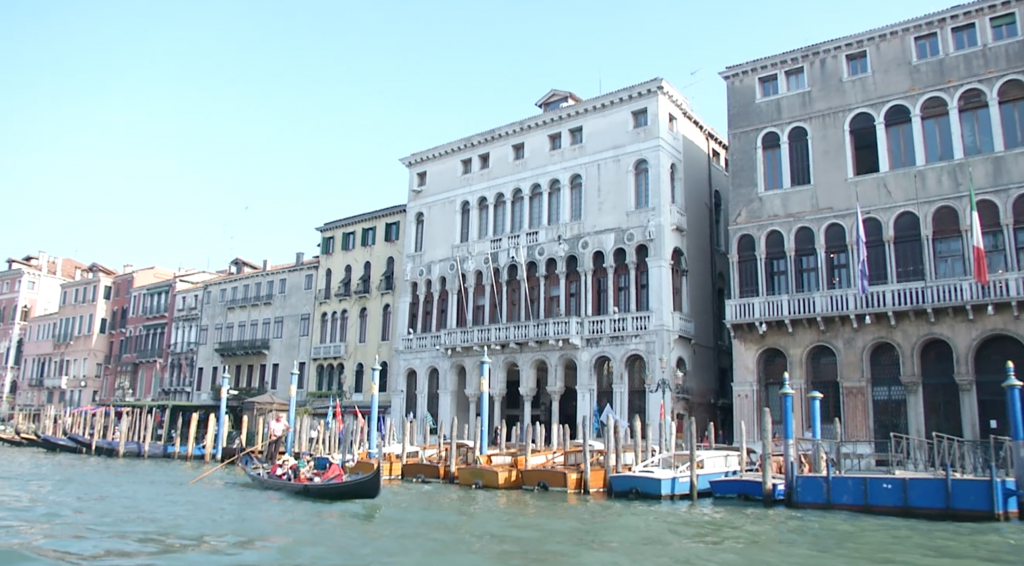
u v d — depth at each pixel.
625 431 27.56
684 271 31.48
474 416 34.78
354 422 37.97
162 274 62.78
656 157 30.98
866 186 25.94
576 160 33.59
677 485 21.16
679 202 31.80
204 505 20.86
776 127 28.05
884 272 25.27
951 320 23.56
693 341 31.30
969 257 23.73
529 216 35.12
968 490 16.89
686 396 30.11
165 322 56.25
